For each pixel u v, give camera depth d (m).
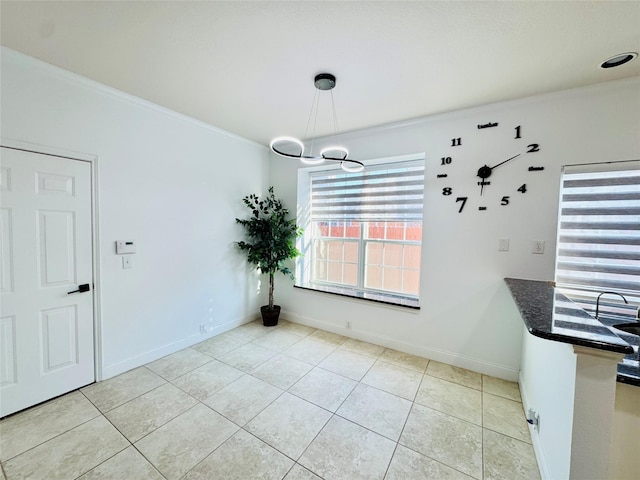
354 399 2.10
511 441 1.70
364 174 3.39
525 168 2.25
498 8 1.31
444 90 2.13
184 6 1.34
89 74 2.00
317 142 3.41
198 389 2.20
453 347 2.62
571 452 1.06
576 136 2.07
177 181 2.78
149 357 2.61
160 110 2.56
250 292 3.73
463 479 1.44
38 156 1.91
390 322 2.98
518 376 2.34
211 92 2.24
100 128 2.20
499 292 2.40
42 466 1.47
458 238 2.55
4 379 1.83
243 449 1.61
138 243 2.49
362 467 1.50
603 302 2.01
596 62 1.72
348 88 2.12
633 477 1.05
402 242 3.16
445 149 2.59
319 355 2.80
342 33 1.51
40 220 1.94
